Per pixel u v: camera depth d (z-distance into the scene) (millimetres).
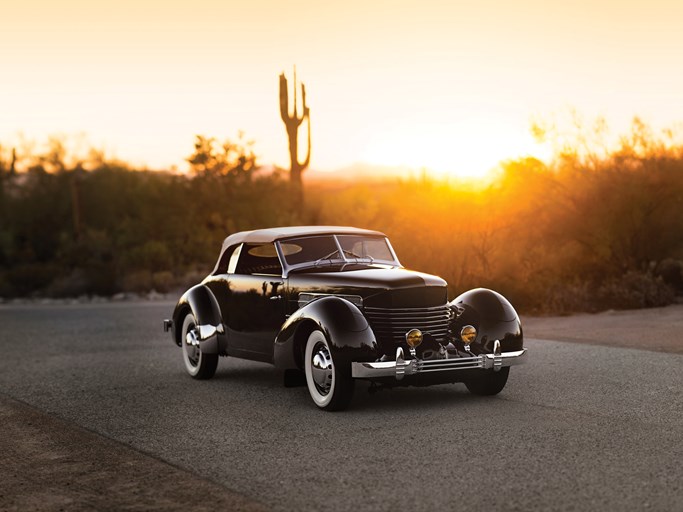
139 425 7844
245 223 37906
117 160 52938
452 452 6328
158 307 24297
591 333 13820
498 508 4938
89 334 17000
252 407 8570
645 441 6461
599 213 20000
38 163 51156
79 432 7637
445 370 7980
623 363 10516
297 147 36562
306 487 5551
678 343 12258
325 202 48406
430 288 8336
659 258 20281
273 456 6445
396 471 5848
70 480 6008
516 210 20172
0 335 17422
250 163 39406
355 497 5277
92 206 50094
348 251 9500
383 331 8156
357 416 7902
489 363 8203
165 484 5789
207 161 39188
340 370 7852
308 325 8398
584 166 20641
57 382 10711
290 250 9359
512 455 6160
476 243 19781
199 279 31750
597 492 5168
